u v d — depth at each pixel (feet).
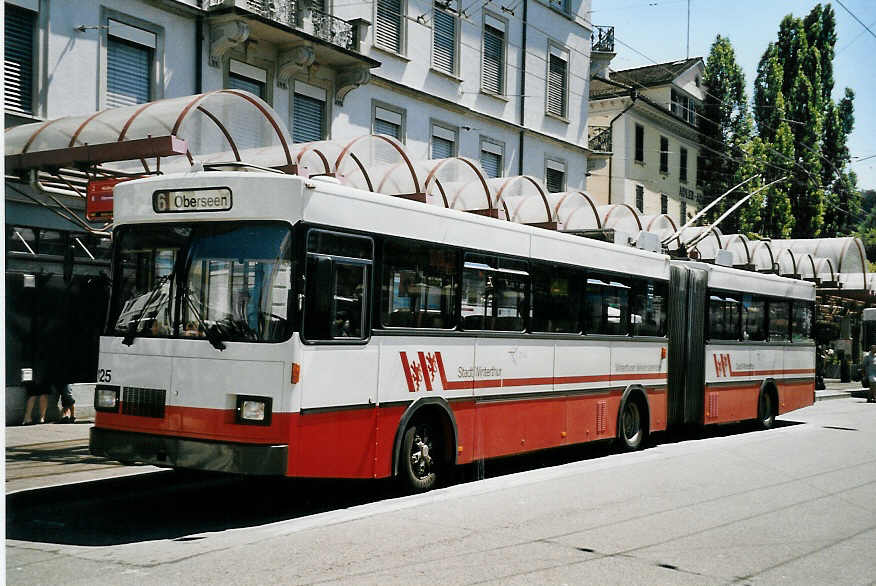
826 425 62.95
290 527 24.85
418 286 30.07
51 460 33.19
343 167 41.42
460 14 79.15
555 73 95.71
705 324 51.13
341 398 26.58
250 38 59.16
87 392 47.60
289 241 25.23
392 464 28.94
